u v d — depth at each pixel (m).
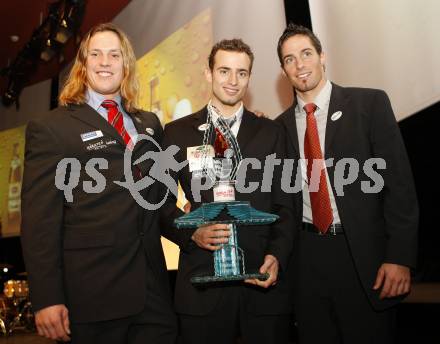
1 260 7.68
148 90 4.74
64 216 1.59
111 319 1.50
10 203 7.38
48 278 1.45
